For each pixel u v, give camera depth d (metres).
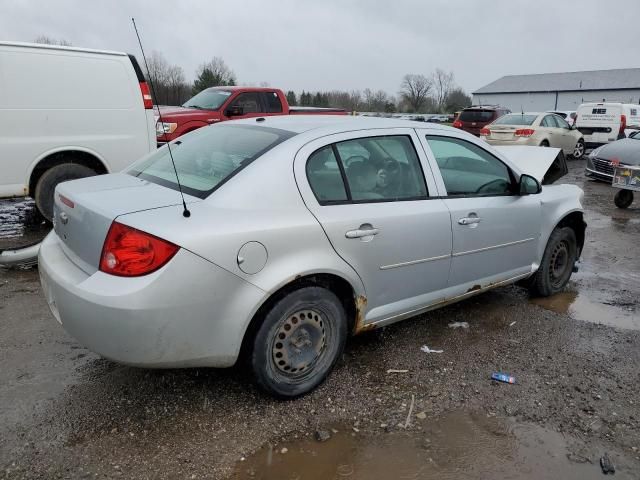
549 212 4.46
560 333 4.02
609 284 5.23
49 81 6.00
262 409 2.92
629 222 8.19
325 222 2.91
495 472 2.51
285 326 2.88
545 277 4.61
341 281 3.08
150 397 2.99
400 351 3.64
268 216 2.73
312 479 2.43
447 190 3.65
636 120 18.70
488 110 18.66
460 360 3.54
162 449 2.58
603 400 3.12
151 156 3.67
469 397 3.11
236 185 2.75
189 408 2.90
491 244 3.92
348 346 3.68
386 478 2.46
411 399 3.07
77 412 2.83
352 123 3.36
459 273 3.76
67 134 6.19
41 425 2.71
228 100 10.76
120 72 6.52
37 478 2.36
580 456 2.64
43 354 3.42
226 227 2.58
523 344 3.82
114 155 6.56
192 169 3.10
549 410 3.01
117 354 2.49
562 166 5.41
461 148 3.85
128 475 2.40
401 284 3.39
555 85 69.50
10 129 5.81
